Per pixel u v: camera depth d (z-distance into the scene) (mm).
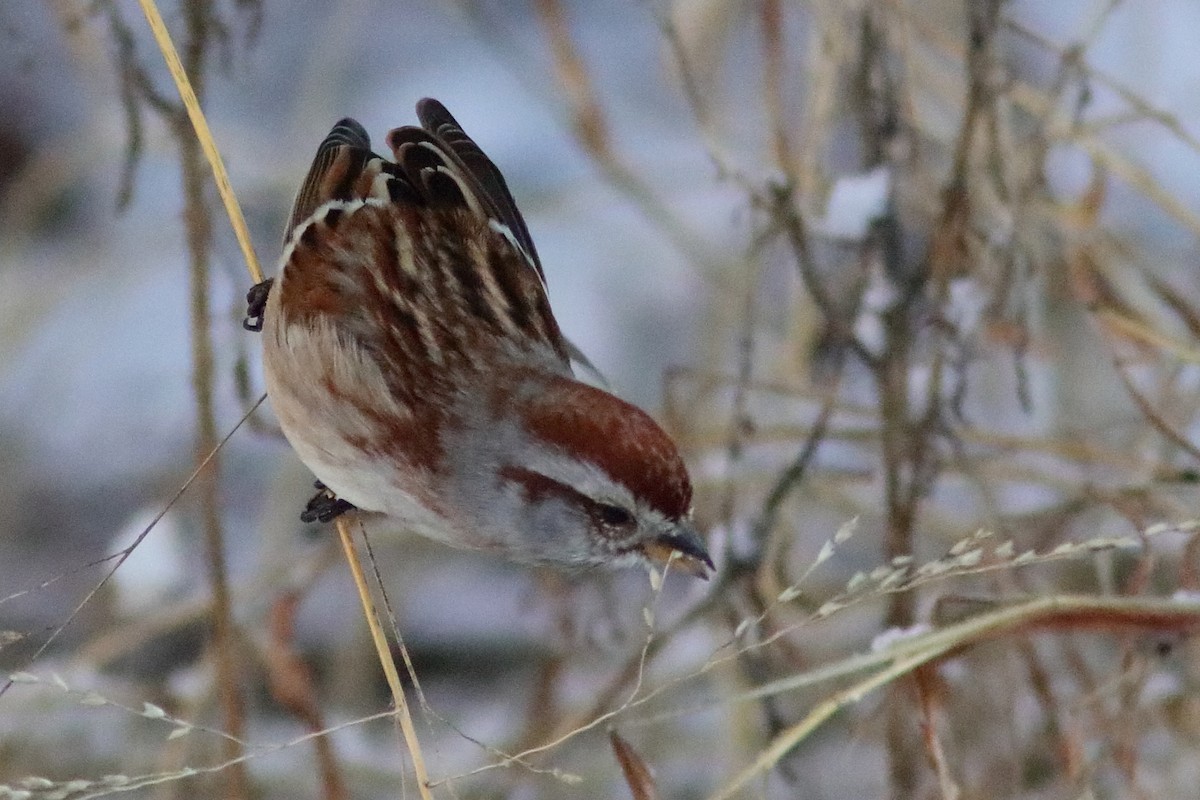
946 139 10289
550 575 10406
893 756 8672
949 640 6902
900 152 10078
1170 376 10172
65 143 13953
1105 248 10156
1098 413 11680
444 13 15805
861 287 9773
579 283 14359
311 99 13352
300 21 16219
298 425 8078
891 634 7082
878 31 9836
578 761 10555
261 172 12336
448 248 8172
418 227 8211
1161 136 12562
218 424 11609
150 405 14180
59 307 13758
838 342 9633
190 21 9000
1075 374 11898
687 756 10703
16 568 13461
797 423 11203
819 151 10445
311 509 8555
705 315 12969
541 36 15516
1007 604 7441
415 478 7832
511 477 7648
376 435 7832
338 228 8172
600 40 15195
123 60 8859
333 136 8633
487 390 7750
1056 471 11336
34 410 14039
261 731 11109
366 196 8273
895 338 9547
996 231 9945
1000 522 9758
